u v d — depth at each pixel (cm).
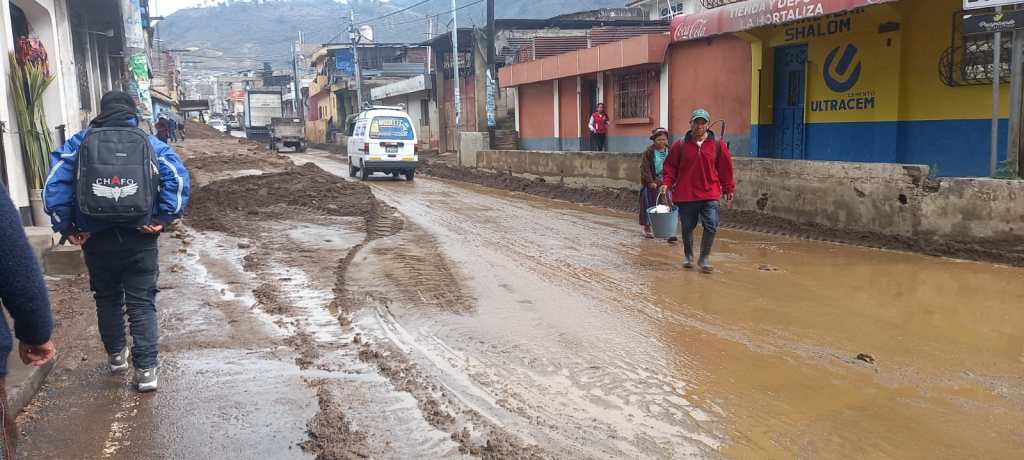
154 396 476
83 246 472
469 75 3431
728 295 754
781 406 470
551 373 531
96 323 635
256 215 1291
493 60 2806
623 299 740
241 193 1456
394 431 429
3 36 994
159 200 477
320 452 400
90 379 505
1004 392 491
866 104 1400
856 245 1031
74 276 802
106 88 2527
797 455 403
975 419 450
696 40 1895
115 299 501
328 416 442
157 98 4141
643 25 3234
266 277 820
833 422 446
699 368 540
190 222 1205
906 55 1312
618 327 644
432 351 579
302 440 416
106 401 467
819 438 424
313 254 959
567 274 859
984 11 1143
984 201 900
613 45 2186
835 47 1463
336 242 1058
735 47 1755
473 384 508
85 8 2039
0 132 934
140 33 2639
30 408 453
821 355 567
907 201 986
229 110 10656
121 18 2233
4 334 222
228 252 965
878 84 1366
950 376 521
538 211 1476
